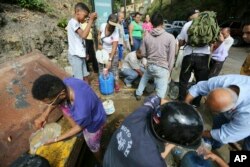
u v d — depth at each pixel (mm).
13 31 3852
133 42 5836
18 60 2619
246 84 1637
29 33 4094
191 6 20875
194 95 2125
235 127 1682
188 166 1916
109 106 3256
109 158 1250
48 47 4543
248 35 2234
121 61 5773
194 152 1980
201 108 3473
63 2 7469
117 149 1188
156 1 30219
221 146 2572
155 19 2951
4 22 3854
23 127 1944
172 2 25062
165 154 1170
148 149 1047
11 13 4285
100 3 4844
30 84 2367
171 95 3912
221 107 1486
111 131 2947
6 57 3457
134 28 5750
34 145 1843
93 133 1967
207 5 17969
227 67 6246
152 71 3221
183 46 3527
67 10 7336
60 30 5309
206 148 1946
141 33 5891
